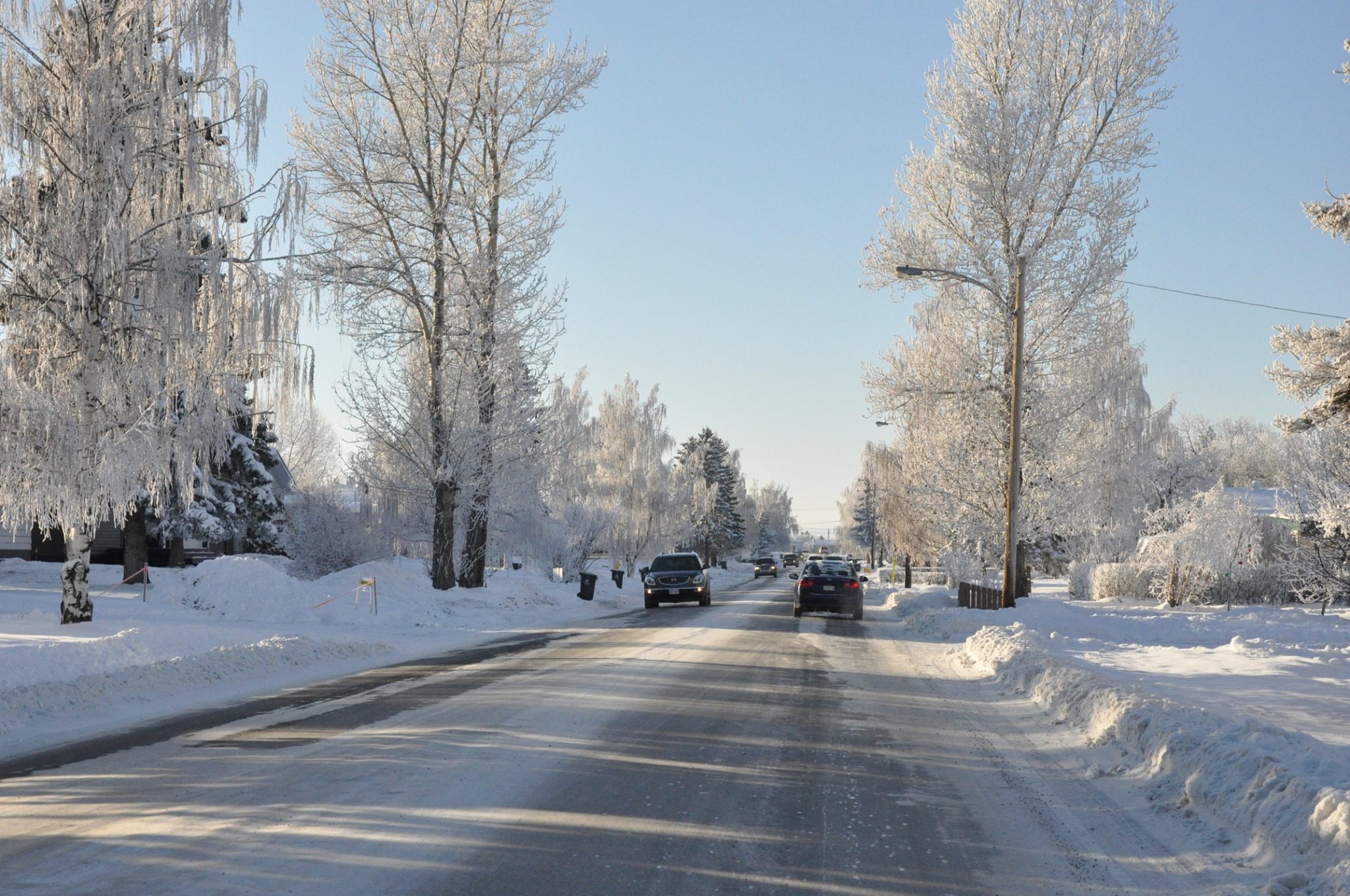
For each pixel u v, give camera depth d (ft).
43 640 53.36
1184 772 25.66
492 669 50.55
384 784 24.63
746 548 538.06
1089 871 19.20
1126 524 152.35
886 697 43.57
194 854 18.69
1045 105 102.68
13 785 25.03
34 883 16.96
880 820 22.68
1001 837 21.53
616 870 18.31
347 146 99.76
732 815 22.61
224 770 26.37
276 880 17.25
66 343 56.95
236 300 60.39
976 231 106.01
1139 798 25.17
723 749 30.37
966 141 102.94
